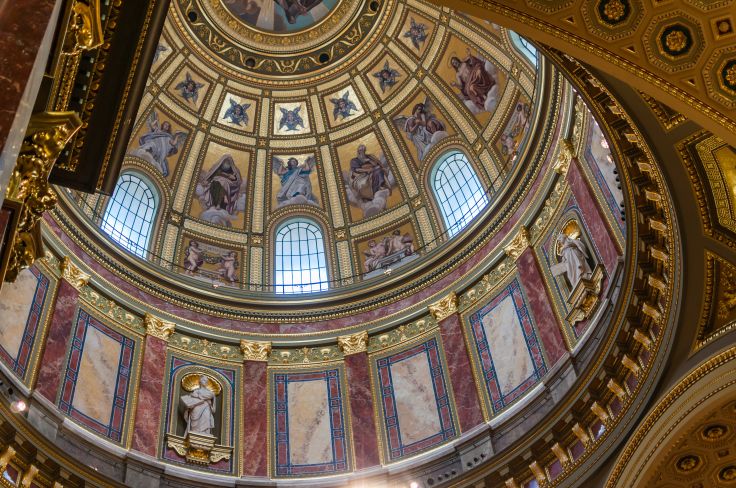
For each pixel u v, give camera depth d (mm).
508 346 20641
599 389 16719
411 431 20984
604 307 17641
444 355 21922
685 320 14289
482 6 10867
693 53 10750
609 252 17969
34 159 8203
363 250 26625
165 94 27266
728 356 13234
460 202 25625
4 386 17031
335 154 28312
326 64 28875
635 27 10703
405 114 27797
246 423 21391
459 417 20562
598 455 16094
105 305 21359
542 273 20484
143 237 25016
